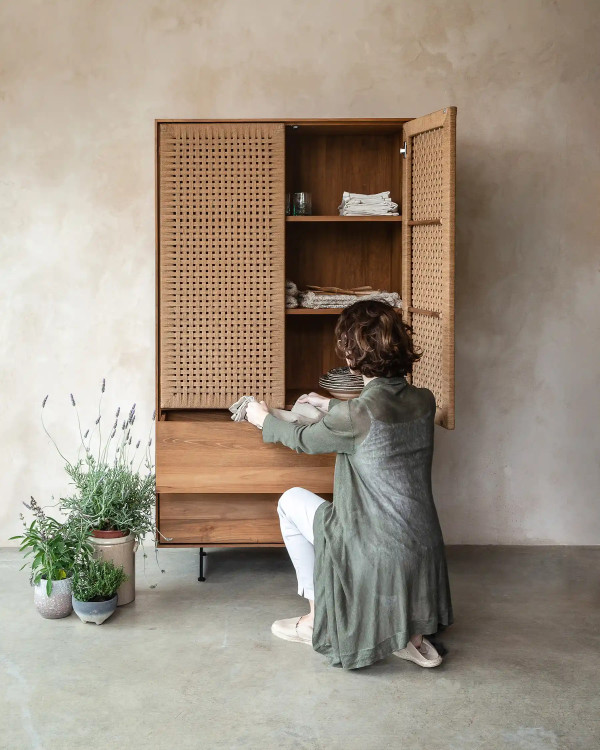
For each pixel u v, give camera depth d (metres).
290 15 4.09
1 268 4.14
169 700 2.76
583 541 4.41
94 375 4.21
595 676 2.95
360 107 4.14
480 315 4.27
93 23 4.05
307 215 3.90
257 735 2.55
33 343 4.18
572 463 4.37
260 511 3.73
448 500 4.36
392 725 2.62
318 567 2.98
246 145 3.63
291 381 4.28
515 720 2.65
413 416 2.97
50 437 4.22
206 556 4.20
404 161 3.77
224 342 3.69
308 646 3.18
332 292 3.96
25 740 2.51
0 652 3.09
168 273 3.65
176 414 3.80
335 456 3.64
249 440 3.63
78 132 4.09
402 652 2.99
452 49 4.14
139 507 3.64
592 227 4.26
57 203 4.12
